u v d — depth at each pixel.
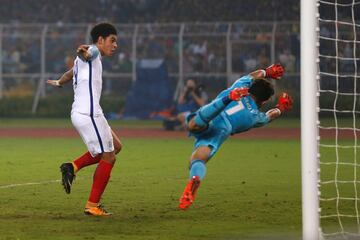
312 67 26.52
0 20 138.88
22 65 116.44
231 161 55.94
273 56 108.50
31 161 55.88
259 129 91.94
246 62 109.25
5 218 31.73
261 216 32.59
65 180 32.78
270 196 38.62
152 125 99.56
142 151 63.88
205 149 29.64
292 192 40.06
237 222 31.06
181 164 53.84
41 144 70.88
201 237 27.69
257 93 30.61
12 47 116.88
